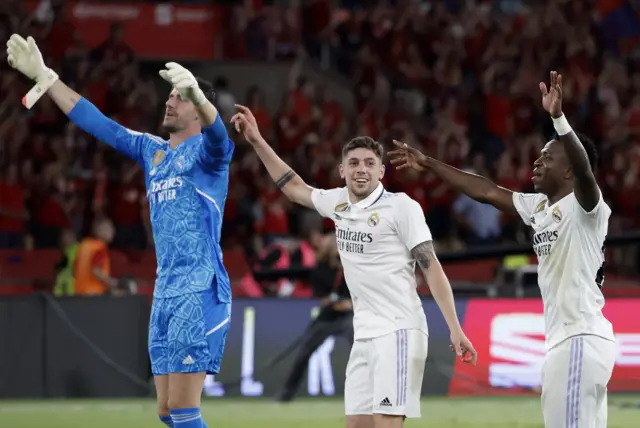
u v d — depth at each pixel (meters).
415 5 97.62
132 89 85.69
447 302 25.67
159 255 25.83
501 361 53.50
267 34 94.75
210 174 25.53
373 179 26.14
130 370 52.78
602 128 88.00
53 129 80.75
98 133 27.14
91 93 84.75
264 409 48.03
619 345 53.62
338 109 87.44
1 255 65.81
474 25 96.12
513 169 81.12
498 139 87.62
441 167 26.50
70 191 74.00
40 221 72.00
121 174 76.19
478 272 67.69
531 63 94.00
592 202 23.89
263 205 74.00
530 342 53.66
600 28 98.19
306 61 94.81
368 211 26.03
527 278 59.56
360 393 26.17
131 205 72.06
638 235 54.94
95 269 58.69
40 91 26.91
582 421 24.06
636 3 98.94
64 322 52.81
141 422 43.03
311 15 96.88
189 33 95.69
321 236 57.72
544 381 24.56
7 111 80.75
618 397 52.19
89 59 87.06
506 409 47.84
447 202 75.19
